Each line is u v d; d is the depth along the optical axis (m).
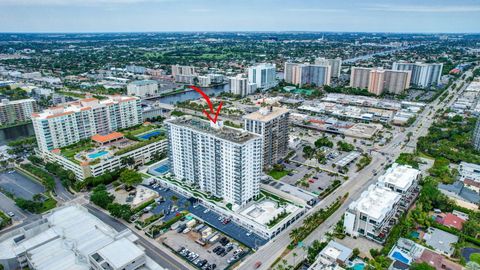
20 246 173.12
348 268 173.75
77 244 174.00
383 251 187.38
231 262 186.62
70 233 184.88
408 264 175.75
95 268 154.75
